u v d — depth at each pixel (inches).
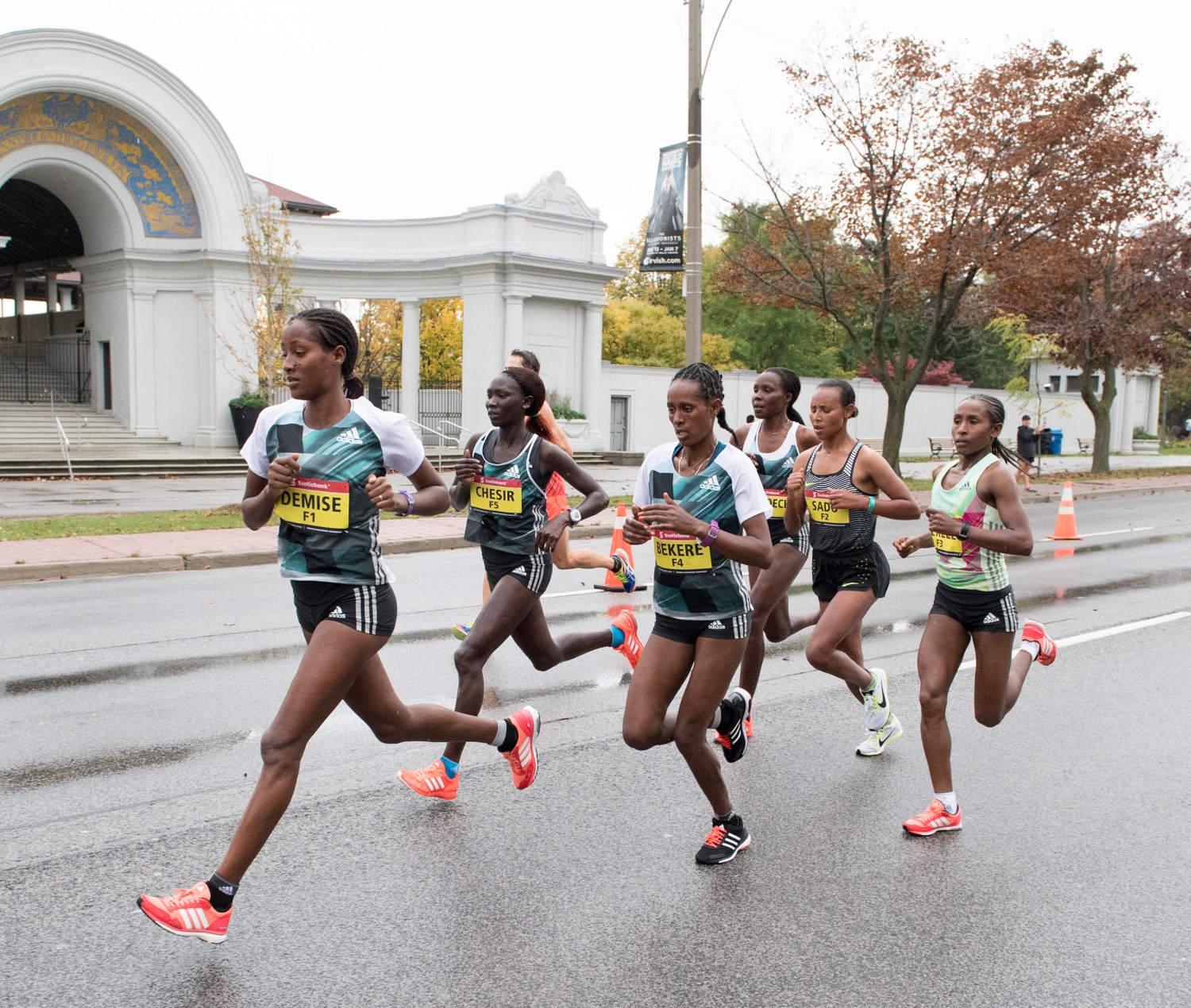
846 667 207.2
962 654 184.7
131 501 717.3
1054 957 135.1
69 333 1454.2
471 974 127.7
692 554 151.6
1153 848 170.6
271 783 130.5
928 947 137.2
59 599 380.2
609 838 170.2
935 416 1684.3
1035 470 1212.5
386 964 129.6
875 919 144.6
